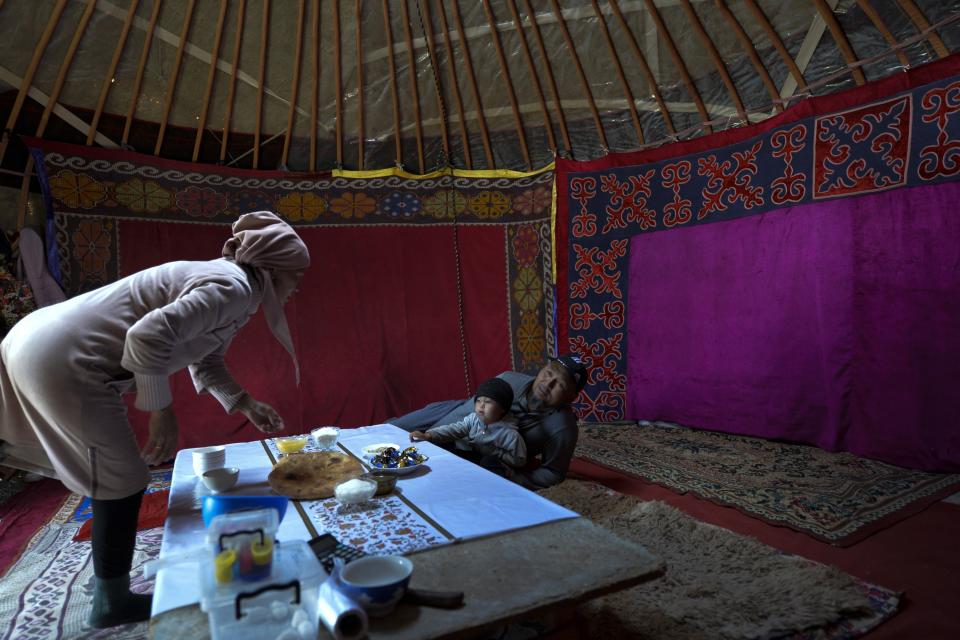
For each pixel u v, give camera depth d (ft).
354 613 2.77
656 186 12.59
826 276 10.07
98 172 11.53
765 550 5.84
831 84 10.58
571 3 11.30
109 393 4.53
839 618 4.62
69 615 5.06
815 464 9.20
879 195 9.48
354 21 11.66
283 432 12.50
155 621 2.89
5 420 4.78
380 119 13.37
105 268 11.56
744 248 11.26
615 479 8.79
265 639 2.64
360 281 13.39
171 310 4.29
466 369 13.80
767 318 10.92
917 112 9.04
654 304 12.60
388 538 3.96
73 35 10.41
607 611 4.71
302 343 12.85
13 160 11.15
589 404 13.23
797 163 10.52
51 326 4.43
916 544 6.10
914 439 8.93
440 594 3.08
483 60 12.50
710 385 11.78
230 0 10.84
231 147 13.05
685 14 10.83
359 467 5.40
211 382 5.69
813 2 9.82
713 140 11.75
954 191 8.64
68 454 4.51
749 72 11.32
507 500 4.75
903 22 9.36
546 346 13.96
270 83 12.25
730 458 9.71
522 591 3.22
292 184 13.17
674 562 5.65
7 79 10.51
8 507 8.51
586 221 13.25
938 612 4.76
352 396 13.05
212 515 4.18
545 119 13.33
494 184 14.05
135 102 11.66
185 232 12.29
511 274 14.01
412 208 13.80
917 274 9.01
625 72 12.21
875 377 9.46
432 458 6.20
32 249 10.99
